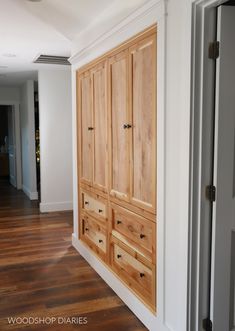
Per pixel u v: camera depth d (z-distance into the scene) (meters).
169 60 2.00
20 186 8.16
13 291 2.94
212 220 1.92
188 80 1.83
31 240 4.36
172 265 2.08
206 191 1.90
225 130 1.87
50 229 4.85
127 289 2.70
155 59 2.15
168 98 2.03
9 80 6.70
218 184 1.88
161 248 2.17
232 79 1.85
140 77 2.35
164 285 2.17
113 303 2.75
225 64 1.82
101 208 3.21
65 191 6.02
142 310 2.45
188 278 1.93
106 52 2.88
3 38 3.71
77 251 3.95
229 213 1.93
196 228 1.91
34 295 2.87
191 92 1.82
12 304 2.72
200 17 1.79
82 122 3.63
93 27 3.16
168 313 2.15
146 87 2.28
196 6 1.78
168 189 2.08
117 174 2.81
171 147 2.02
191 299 1.94
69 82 5.81
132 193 2.55
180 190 1.95
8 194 7.54
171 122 2.01
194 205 1.89
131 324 2.45
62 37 3.67
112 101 2.82
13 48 4.18
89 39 3.28
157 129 2.15
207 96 1.85
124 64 2.57
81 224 3.85
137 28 2.33
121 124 2.68
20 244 4.20
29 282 3.12
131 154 2.54
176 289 2.05
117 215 2.87
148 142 2.29
